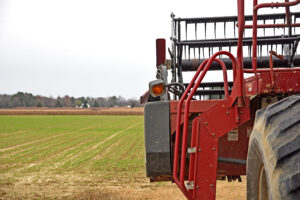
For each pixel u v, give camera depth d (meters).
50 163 16.03
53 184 11.07
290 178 1.88
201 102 3.81
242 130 4.00
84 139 29.12
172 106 3.91
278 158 1.98
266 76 2.97
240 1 2.91
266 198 2.55
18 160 17.14
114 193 9.30
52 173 13.27
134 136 31.55
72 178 12.15
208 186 3.27
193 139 3.32
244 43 6.99
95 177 12.27
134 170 13.72
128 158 17.42
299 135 2.00
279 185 1.93
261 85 2.97
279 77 2.95
